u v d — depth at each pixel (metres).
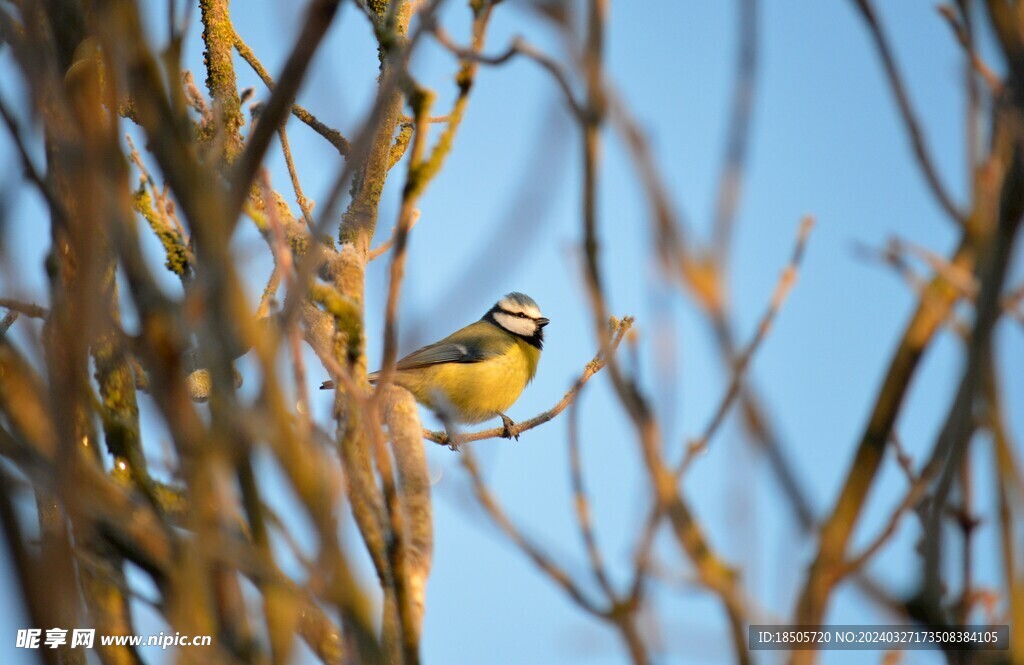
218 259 2.98
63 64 2.95
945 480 2.95
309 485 2.96
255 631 3.25
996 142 3.02
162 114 2.97
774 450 2.79
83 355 2.86
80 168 2.87
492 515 3.23
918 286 3.18
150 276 3.00
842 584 2.97
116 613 3.99
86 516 3.24
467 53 3.25
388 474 3.80
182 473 2.96
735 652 2.83
